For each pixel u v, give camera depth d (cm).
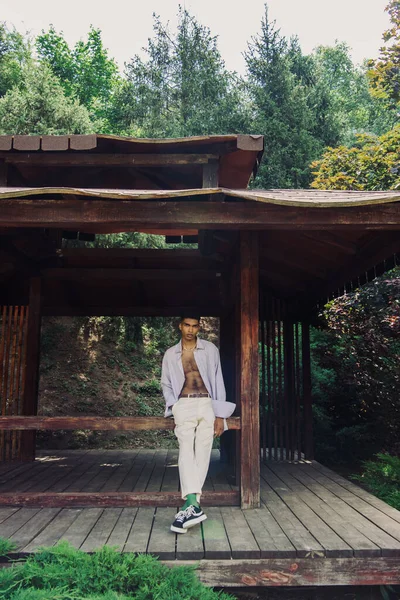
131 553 284
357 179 876
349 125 2077
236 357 432
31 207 353
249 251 405
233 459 504
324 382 843
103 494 398
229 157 484
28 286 661
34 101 1101
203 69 1605
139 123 1583
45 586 256
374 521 361
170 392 383
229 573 296
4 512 380
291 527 346
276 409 652
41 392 1080
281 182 1438
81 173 524
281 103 1590
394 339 775
